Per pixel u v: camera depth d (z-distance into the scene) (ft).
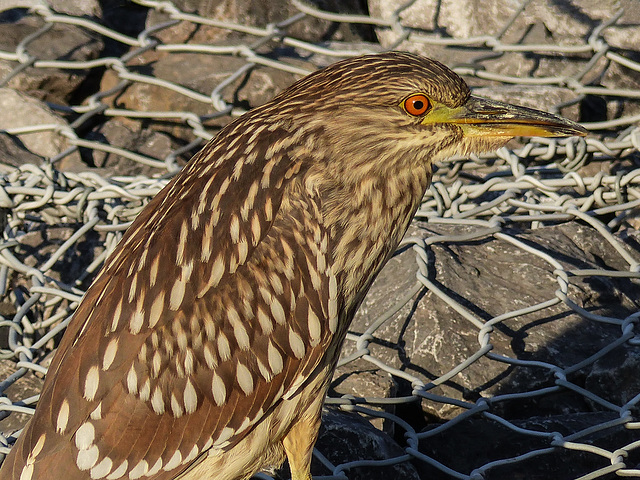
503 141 26.81
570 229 38.63
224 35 52.75
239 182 24.98
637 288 37.35
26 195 38.47
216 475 25.30
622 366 32.17
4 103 46.85
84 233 38.19
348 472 28.94
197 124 45.16
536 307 33.12
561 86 48.42
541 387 32.55
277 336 24.56
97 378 23.35
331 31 53.42
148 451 23.67
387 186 26.18
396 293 34.99
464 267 36.04
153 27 50.37
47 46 50.75
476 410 30.71
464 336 33.45
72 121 49.03
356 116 25.46
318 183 25.31
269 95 49.29
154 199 26.58
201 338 23.89
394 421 30.91
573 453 30.14
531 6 51.24
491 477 29.96
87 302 24.67
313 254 24.91
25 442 23.27
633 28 49.08
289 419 25.79
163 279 23.97
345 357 32.65
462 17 52.42
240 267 24.31
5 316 38.06
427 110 25.99
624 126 47.70
